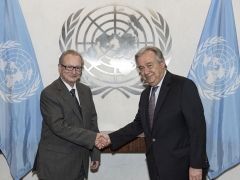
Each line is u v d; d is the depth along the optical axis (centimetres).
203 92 299
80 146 241
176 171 212
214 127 298
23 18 305
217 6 300
